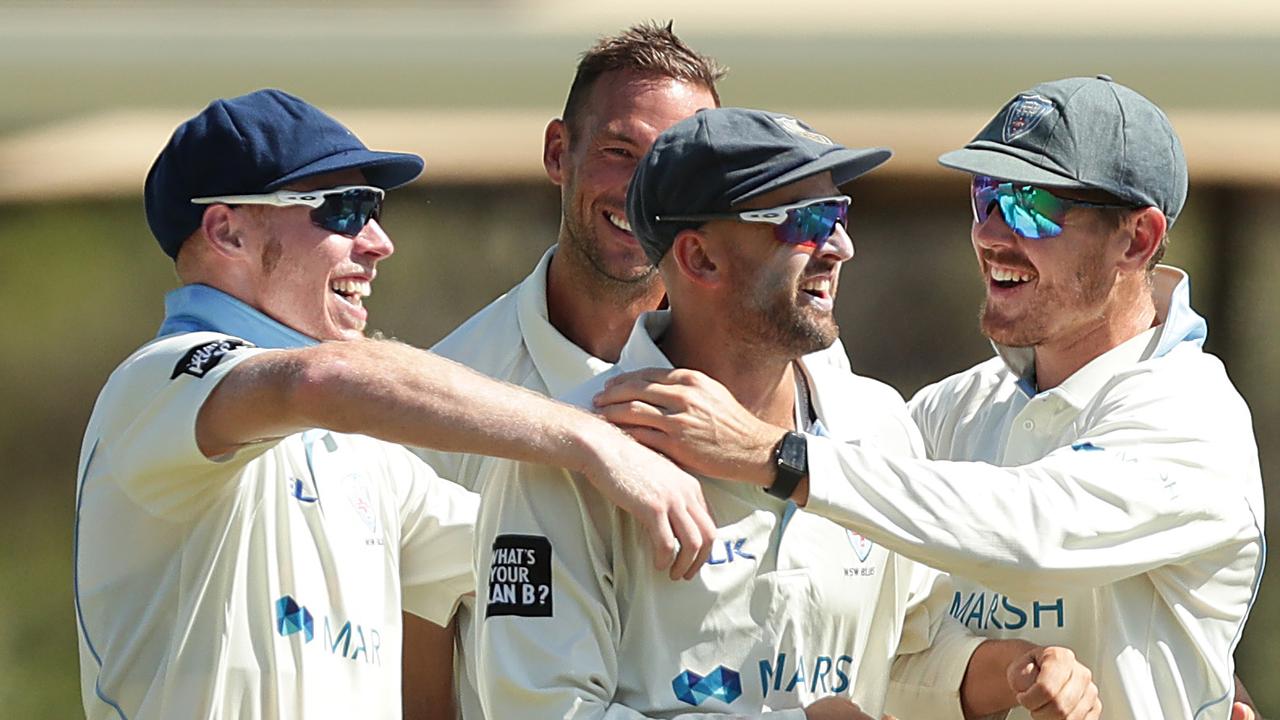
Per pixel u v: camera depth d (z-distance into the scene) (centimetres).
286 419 973
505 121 3148
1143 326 1160
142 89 3347
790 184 975
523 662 951
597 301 1326
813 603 1003
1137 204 1110
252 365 991
